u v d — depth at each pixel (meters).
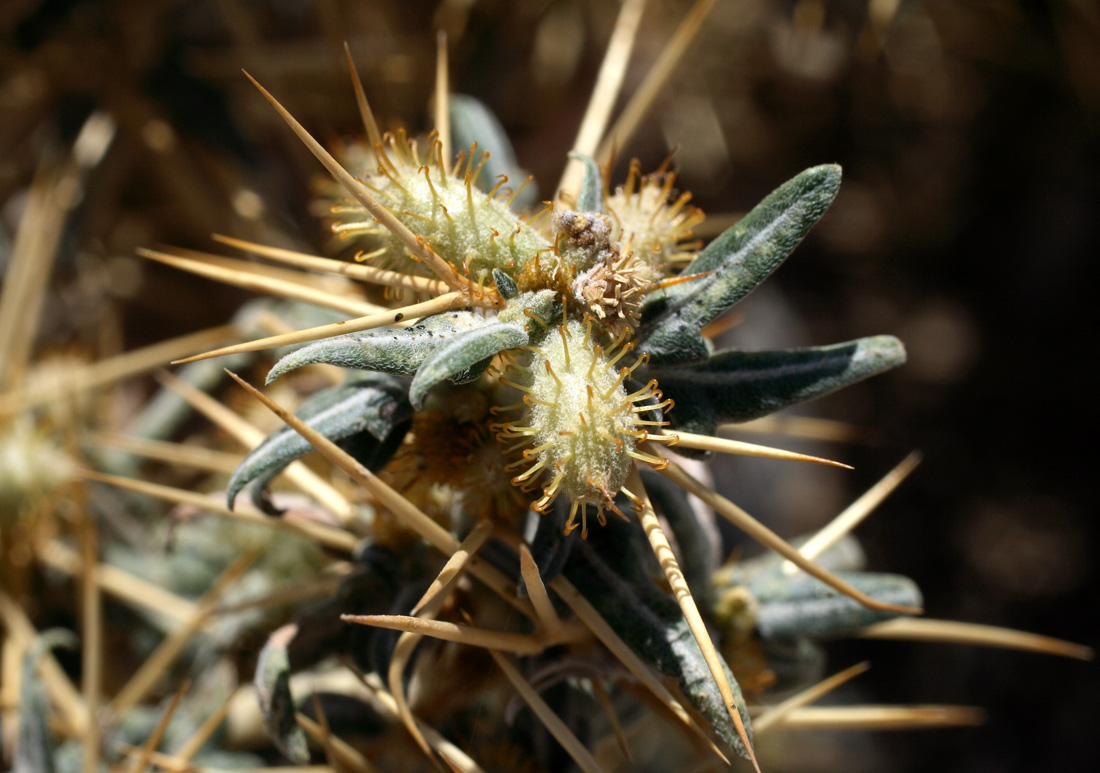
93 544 0.13
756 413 0.10
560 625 0.10
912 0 0.22
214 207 0.20
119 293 0.22
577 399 0.09
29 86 0.20
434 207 0.10
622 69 0.13
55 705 0.14
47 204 0.17
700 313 0.10
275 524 0.12
